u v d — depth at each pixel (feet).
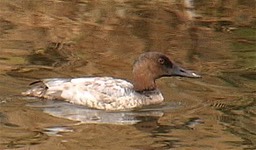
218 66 60.23
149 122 48.16
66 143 44.32
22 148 43.39
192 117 49.29
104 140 45.06
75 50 62.28
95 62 59.62
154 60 52.29
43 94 50.29
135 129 46.93
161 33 68.54
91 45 64.03
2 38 63.82
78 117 48.06
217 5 77.97
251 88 55.06
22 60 58.39
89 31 67.97
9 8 73.26
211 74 57.98
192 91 53.83
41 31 66.74
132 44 64.90
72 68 57.57
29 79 53.98
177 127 47.60
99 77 52.26
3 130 45.47
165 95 52.85
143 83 51.88
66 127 46.50
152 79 52.13
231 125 48.24
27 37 64.54
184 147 44.73
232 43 66.54
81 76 55.88
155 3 77.92
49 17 71.10
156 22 71.77
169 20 72.49
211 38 67.82
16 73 55.06
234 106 51.31
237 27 71.36
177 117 49.21
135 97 50.96
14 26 67.51
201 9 76.54
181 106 51.06
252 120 49.06
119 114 49.34
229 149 44.80
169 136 46.16
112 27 69.51
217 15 74.79
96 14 73.15
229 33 69.51
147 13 74.43
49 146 43.80
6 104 48.98
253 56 63.05
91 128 46.62
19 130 45.60
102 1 77.51
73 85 50.55
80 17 71.92
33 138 44.70
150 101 51.19
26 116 47.50
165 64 52.60
